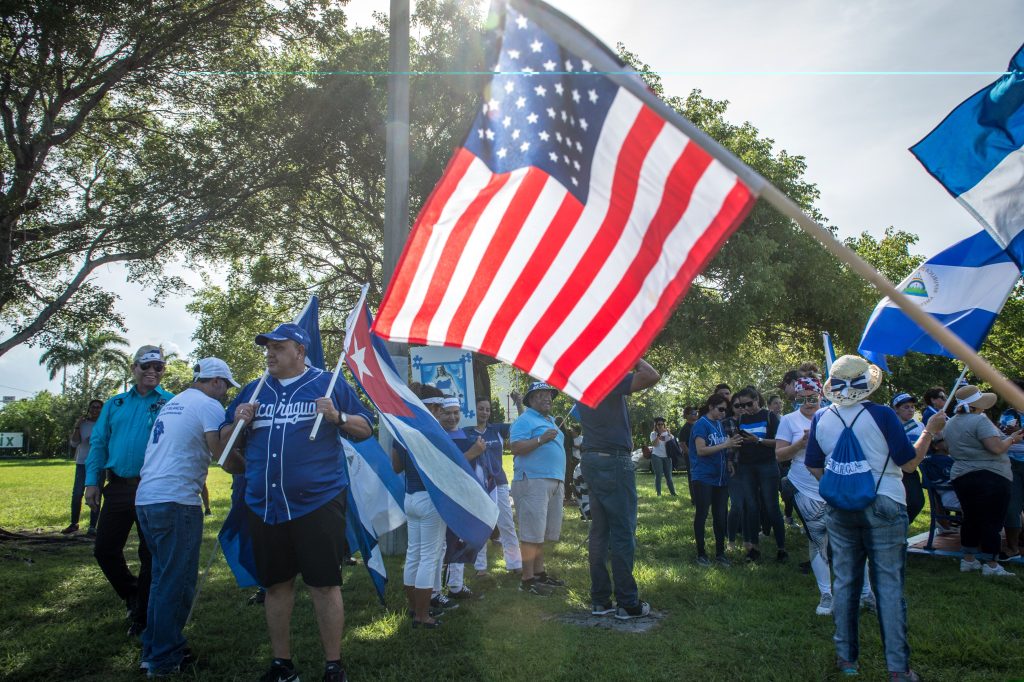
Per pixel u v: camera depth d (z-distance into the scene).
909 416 8.53
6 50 11.63
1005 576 7.12
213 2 12.94
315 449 4.43
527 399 7.20
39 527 12.14
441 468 5.23
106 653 5.12
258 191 14.25
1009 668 4.61
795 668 4.66
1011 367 33.66
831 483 4.43
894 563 4.32
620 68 2.96
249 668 4.82
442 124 15.73
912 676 4.28
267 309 21.44
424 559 5.61
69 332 13.18
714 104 20.89
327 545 4.34
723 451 8.27
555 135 3.30
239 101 14.30
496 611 6.09
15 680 4.64
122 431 5.68
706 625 5.55
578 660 4.85
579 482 12.10
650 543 9.54
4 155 12.77
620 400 5.99
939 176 5.34
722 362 22.42
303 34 14.19
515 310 3.44
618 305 3.20
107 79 12.34
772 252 18.61
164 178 12.94
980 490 7.27
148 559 5.58
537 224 3.38
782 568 7.70
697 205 2.95
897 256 33.22
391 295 3.64
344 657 4.95
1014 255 5.23
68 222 12.75
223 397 5.47
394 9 9.44
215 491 18.75
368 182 15.98
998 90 5.16
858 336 22.09
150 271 13.90
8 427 60.62
